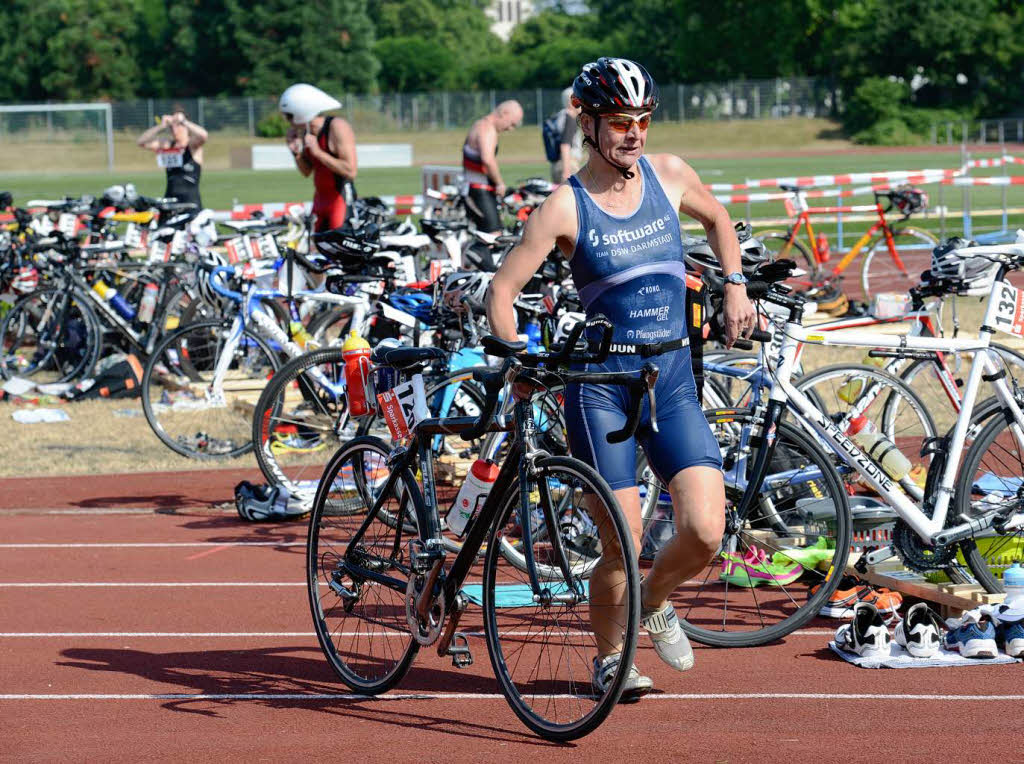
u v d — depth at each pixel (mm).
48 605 12227
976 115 130500
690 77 145000
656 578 8898
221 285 18172
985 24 128625
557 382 8445
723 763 8117
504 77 171375
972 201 51500
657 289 8734
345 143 21469
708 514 8547
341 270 17469
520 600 9859
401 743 8625
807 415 10656
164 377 20781
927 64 132000
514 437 8711
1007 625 10062
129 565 13562
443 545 9102
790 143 128875
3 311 25297
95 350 22359
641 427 8812
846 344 10742
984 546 11000
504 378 8477
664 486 8984
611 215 8680
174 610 11984
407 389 9438
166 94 155375
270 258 20922
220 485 17094
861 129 129125
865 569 11305
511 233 22672
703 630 10453
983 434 10891
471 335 15008
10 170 121688
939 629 10391
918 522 10664
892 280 28625
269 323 17797
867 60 133375
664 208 8820
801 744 8406
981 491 11188
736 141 129625
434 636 9023
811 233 27078
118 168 121312
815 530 11172
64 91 156875
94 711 9438
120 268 22406
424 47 172625
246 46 151375
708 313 10148
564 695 8945
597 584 8641
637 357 8695
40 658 10688
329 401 15633
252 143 133125
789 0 135875
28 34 157000
